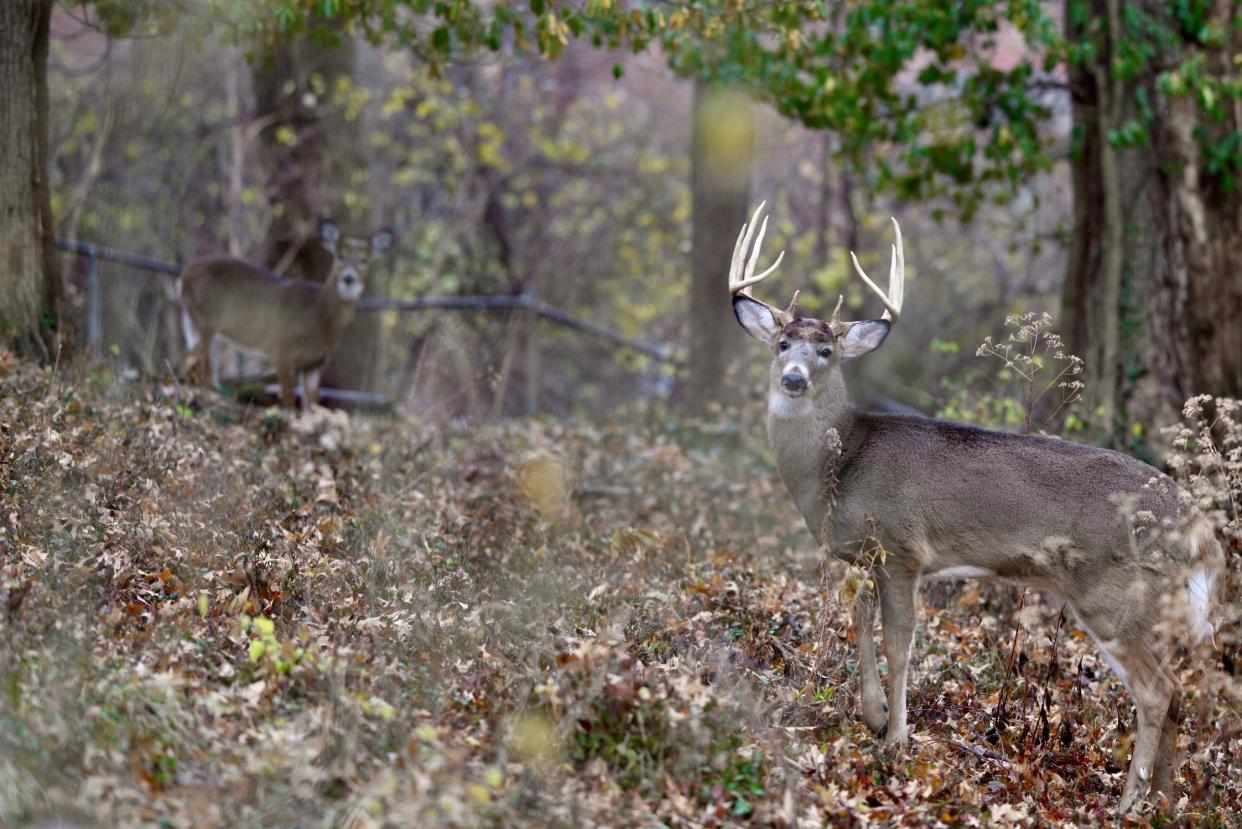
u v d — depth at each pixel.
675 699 7.17
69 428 10.79
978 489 8.61
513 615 8.75
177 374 16.23
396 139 31.92
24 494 9.05
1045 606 11.12
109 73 23.44
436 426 15.34
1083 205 17.42
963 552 8.67
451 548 10.36
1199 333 16.05
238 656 7.40
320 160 23.50
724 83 16.89
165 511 9.43
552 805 6.24
